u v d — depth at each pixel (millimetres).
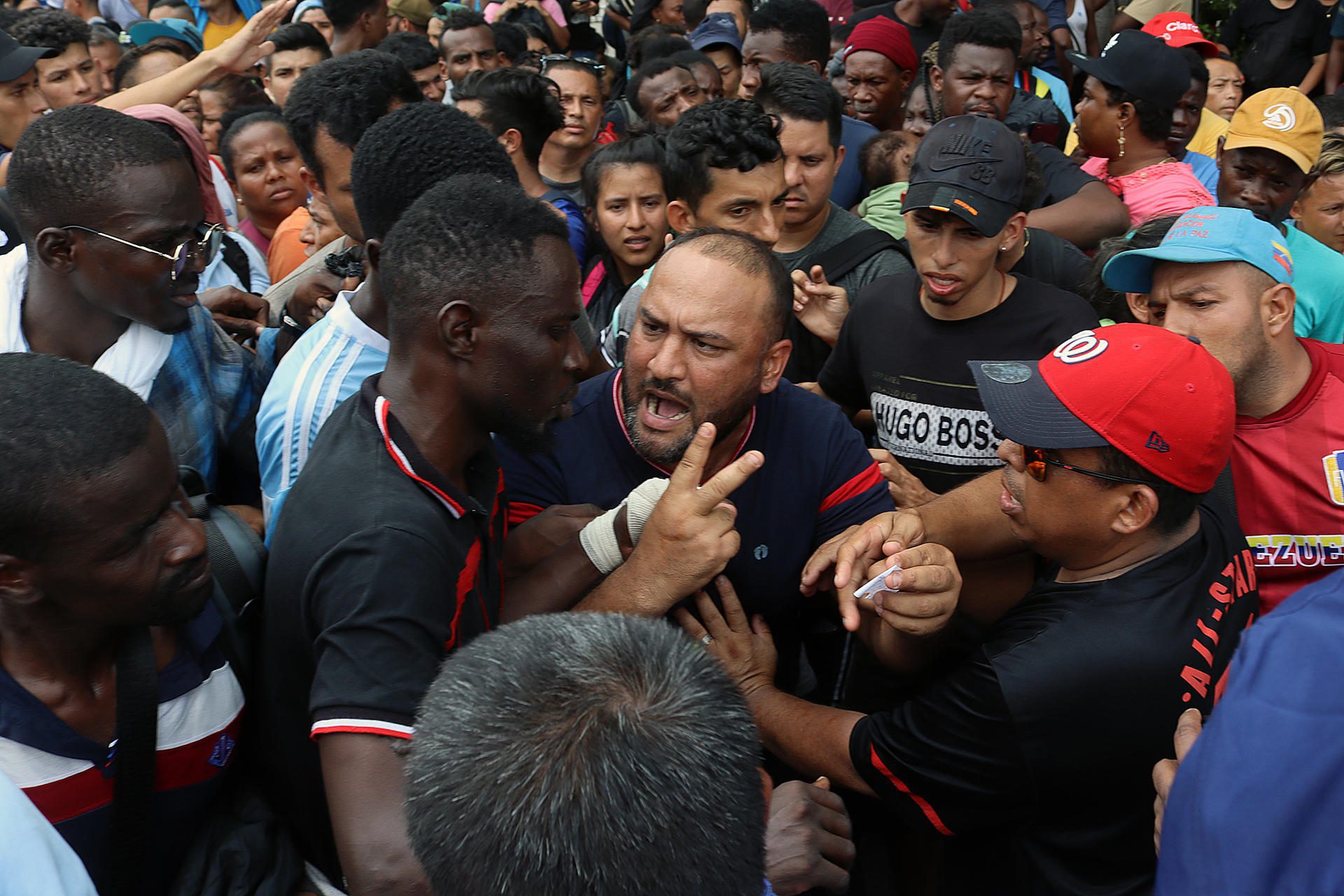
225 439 2312
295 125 2389
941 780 1657
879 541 1814
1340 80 6625
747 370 1793
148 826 1371
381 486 1374
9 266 2006
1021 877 1688
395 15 7414
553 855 875
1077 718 1550
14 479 1170
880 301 2682
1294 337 2133
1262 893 914
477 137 1992
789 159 3080
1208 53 5613
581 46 7191
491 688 954
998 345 2514
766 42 4934
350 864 1195
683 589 1613
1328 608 946
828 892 2037
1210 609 1610
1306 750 898
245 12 6957
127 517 1238
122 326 2031
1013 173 2400
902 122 4895
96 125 1896
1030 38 5496
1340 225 3293
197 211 2004
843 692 2326
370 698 1233
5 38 3268
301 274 2861
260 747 1544
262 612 1531
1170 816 1012
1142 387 1532
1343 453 2068
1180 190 3523
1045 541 1674
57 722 1293
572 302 1452
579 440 1942
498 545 1666
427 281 1392
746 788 957
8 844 961
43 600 1251
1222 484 2113
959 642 1953
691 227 2859
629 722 914
